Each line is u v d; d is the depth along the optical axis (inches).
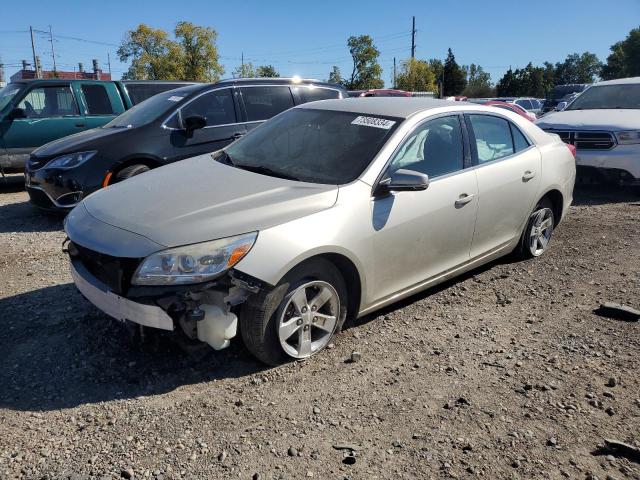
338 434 115.0
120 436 113.0
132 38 1915.6
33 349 146.1
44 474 102.0
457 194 171.0
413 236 158.9
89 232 134.0
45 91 366.9
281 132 181.0
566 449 111.9
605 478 104.2
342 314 149.0
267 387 131.1
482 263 194.9
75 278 141.0
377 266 151.1
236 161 172.4
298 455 108.3
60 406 122.7
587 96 389.7
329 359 144.6
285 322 135.6
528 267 216.1
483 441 113.7
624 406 126.6
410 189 147.0
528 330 164.4
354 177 150.2
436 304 181.0
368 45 2191.2
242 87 303.9
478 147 185.8
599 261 223.8
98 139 267.9
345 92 344.2
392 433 115.7
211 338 127.6
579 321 170.7
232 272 124.2
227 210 132.9
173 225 127.5
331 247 136.9
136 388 129.9
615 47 3481.8
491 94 3176.7
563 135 342.6
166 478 101.6
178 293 121.1
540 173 209.6
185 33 1921.8
